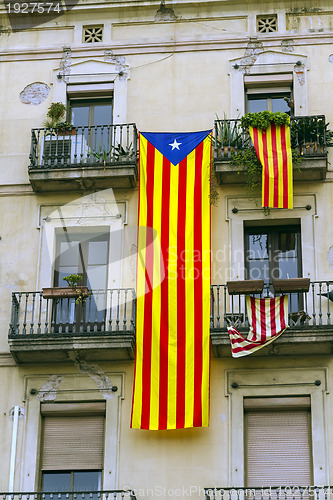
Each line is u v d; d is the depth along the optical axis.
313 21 31.41
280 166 28.78
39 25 32.09
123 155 29.66
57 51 31.75
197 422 26.94
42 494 26.83
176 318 27.83
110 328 27.92
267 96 30.89
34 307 28.66
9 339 27.67
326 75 30.75
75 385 27.94
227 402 27.44
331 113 30.33
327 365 27.61
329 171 29.48
